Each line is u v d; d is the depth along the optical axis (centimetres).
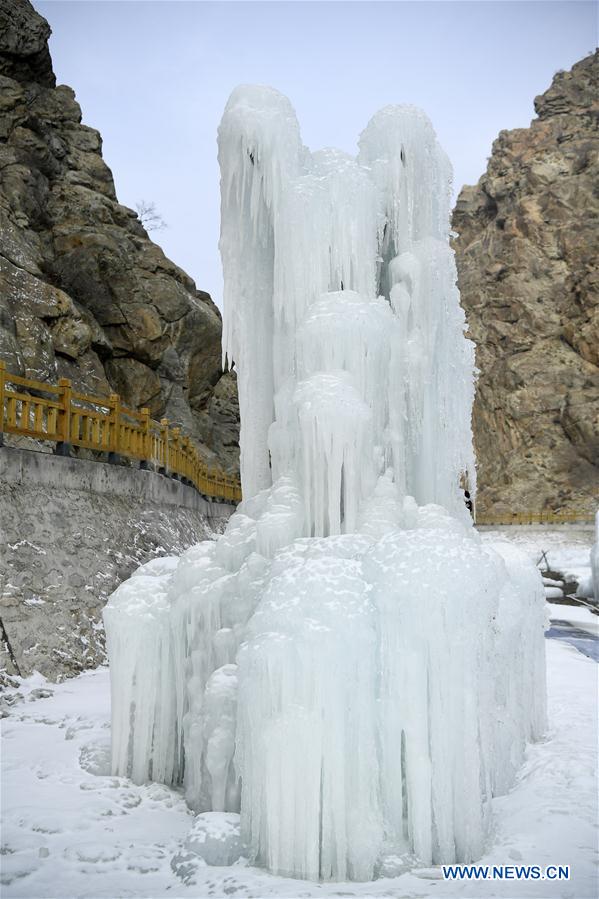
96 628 1027
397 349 634
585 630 1617
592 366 5762
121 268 2511
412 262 668
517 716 643
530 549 4159
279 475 631
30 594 948
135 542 1261
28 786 554
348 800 429
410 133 689
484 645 463
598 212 6031
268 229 685
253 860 435
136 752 570
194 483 1939
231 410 3431
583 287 5797
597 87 6931
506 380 5975
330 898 385
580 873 421
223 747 484
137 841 467
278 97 682
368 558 480
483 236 6994
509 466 5759
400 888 402
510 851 451
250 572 540
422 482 662
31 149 2520
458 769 442
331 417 562
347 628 434
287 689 431
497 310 6303
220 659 527
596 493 5316
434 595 440
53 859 440
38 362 1889
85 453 1789
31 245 2298
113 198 2850
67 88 2850
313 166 688
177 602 556
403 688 443
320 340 597
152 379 2567
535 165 6538
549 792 562
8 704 792
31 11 2653
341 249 638
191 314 2791
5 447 1006
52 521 1061
